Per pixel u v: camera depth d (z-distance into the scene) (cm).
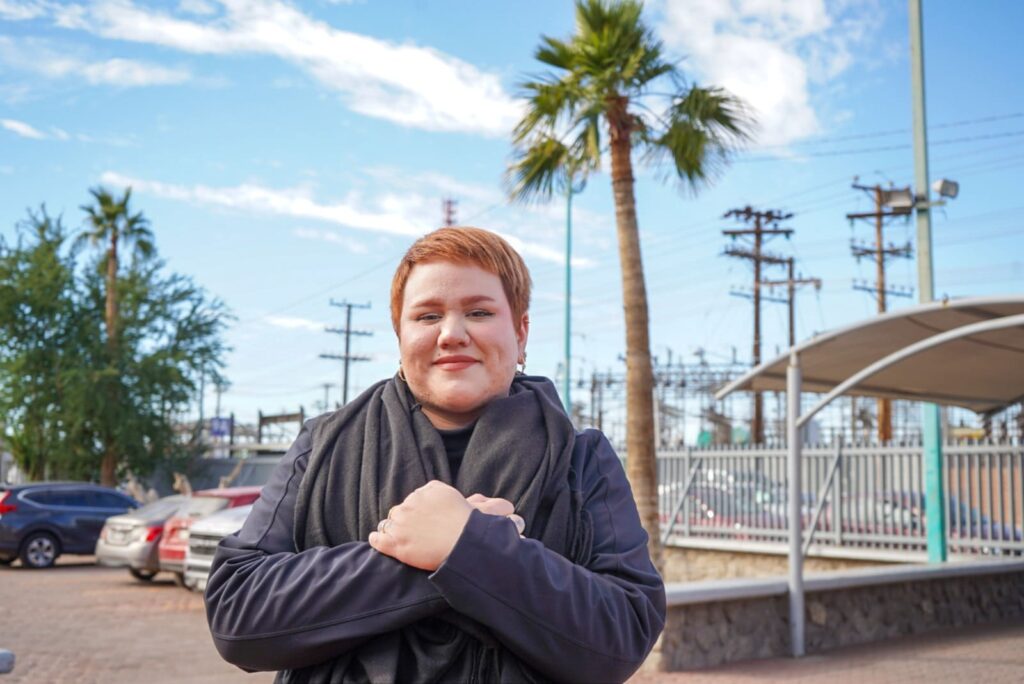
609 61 1127
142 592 1379
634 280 1146
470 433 142
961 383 1051
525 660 126
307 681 132
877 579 981
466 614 123
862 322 853
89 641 952
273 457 3312
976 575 1145
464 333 140
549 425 142
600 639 127
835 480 1406
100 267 3319
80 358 3122
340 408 149
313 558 131
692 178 1190
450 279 142
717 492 1551
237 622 129
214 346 3369
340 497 139
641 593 136
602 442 154
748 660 853
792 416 917
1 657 350
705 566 1546
